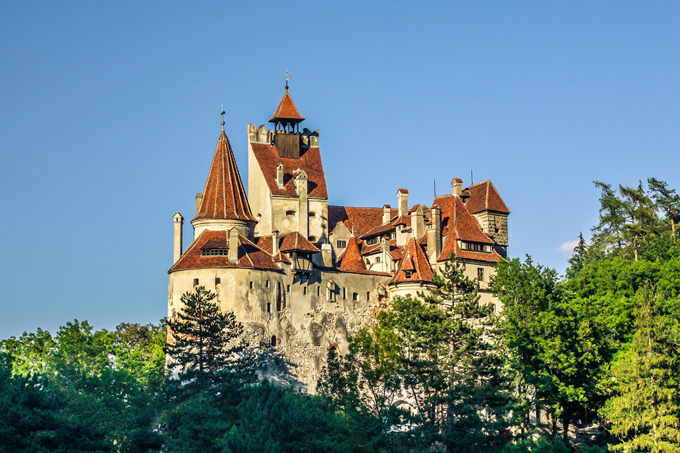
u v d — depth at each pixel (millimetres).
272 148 118875
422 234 113500
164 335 126625
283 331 101750
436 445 81438
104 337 118562
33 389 67875
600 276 112688
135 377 90562
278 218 111625
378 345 88938
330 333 105375
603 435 93750
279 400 70812
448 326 84500
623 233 130375
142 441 70688
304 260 104812
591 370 89875
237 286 99312
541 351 88812
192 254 101875
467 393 80000
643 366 81625
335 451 68750
